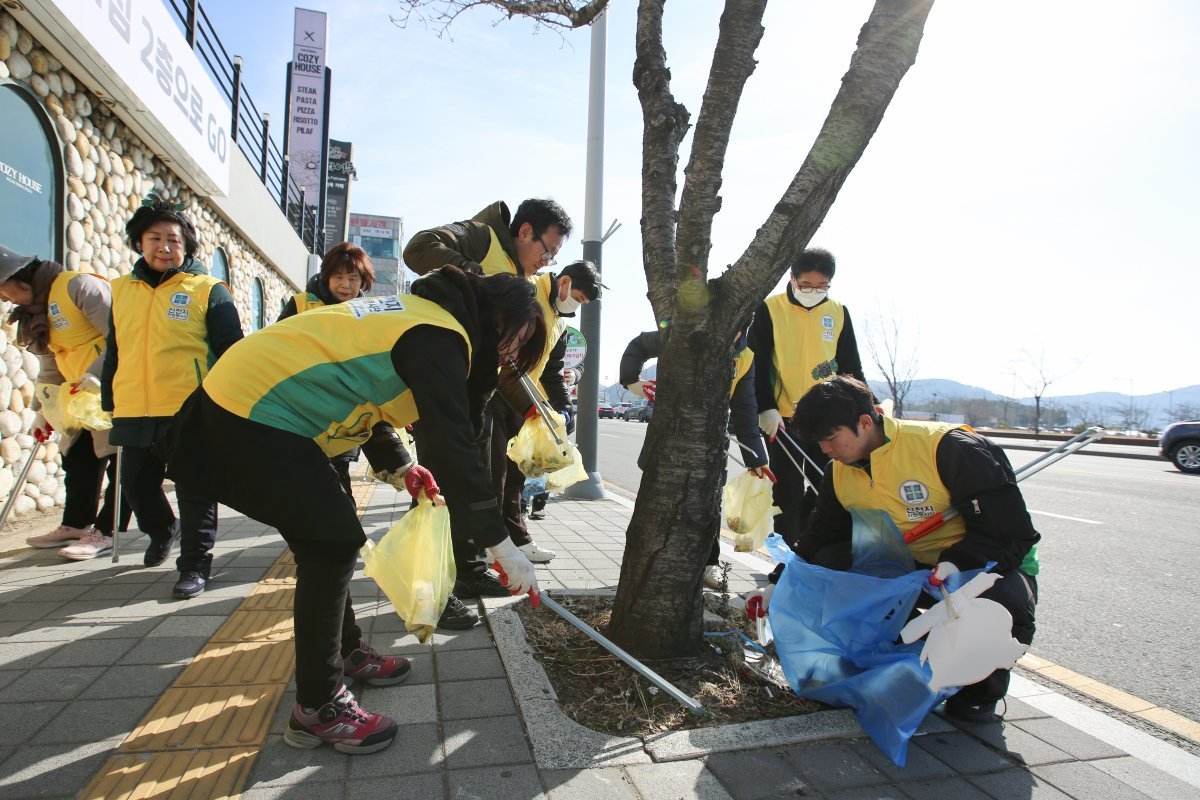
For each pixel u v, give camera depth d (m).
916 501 2.45
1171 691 2.99
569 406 4.18
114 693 2.31
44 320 3.89
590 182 7.69
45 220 5.16
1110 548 5.87
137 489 3.62
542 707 2.28
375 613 3.22
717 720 2.31
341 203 25.34
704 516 2.68
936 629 2.07
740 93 2.60
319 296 4.08
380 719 2.08
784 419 4.29
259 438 1.83
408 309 1.95
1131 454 18.73
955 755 2.21
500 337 2.13
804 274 4.15
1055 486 10.31
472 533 1.90
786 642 2.46
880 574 2.48
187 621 2.96
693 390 2.63
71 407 3.77
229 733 2.10
